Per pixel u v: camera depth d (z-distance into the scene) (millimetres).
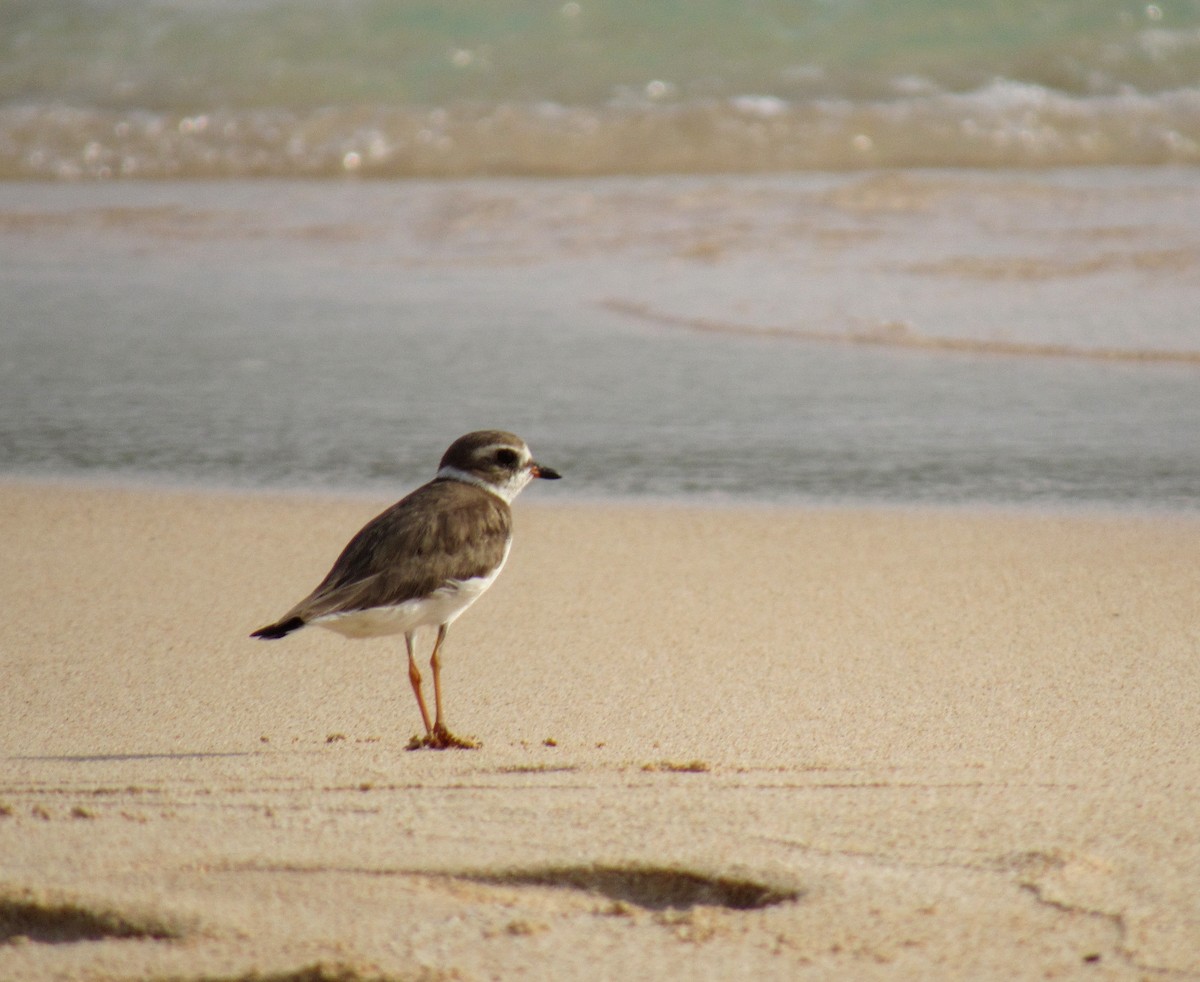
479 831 6223
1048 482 12859
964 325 17750
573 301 19484
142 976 5094
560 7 32844
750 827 6242
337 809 6492
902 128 28438
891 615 9977
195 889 5664
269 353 17391
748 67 30781
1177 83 29688
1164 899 5535
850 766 7121
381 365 16812
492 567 7977
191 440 14281
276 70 31141
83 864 5863
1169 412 14695
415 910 5543
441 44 31812
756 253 21438
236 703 8422
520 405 15281
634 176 27281
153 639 9586
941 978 5059
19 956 5234
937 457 13594
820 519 12094
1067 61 30406
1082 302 18406
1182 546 11266
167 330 18438
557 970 5137
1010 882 5691
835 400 15328
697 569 10992
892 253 21094
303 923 5434
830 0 32906
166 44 32125
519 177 27469
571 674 8945
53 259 22281
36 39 32469
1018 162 27328
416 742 7652
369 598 7406
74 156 28469
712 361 16781
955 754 7348
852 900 5578
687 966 5160
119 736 7816
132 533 11883
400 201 25656
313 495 12773
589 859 5934
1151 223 22094
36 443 14219
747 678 8820
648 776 6961
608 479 13133
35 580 10797
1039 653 9172
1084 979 5031
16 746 7633
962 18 32094
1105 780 6820
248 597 10445
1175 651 9133
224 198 26312
